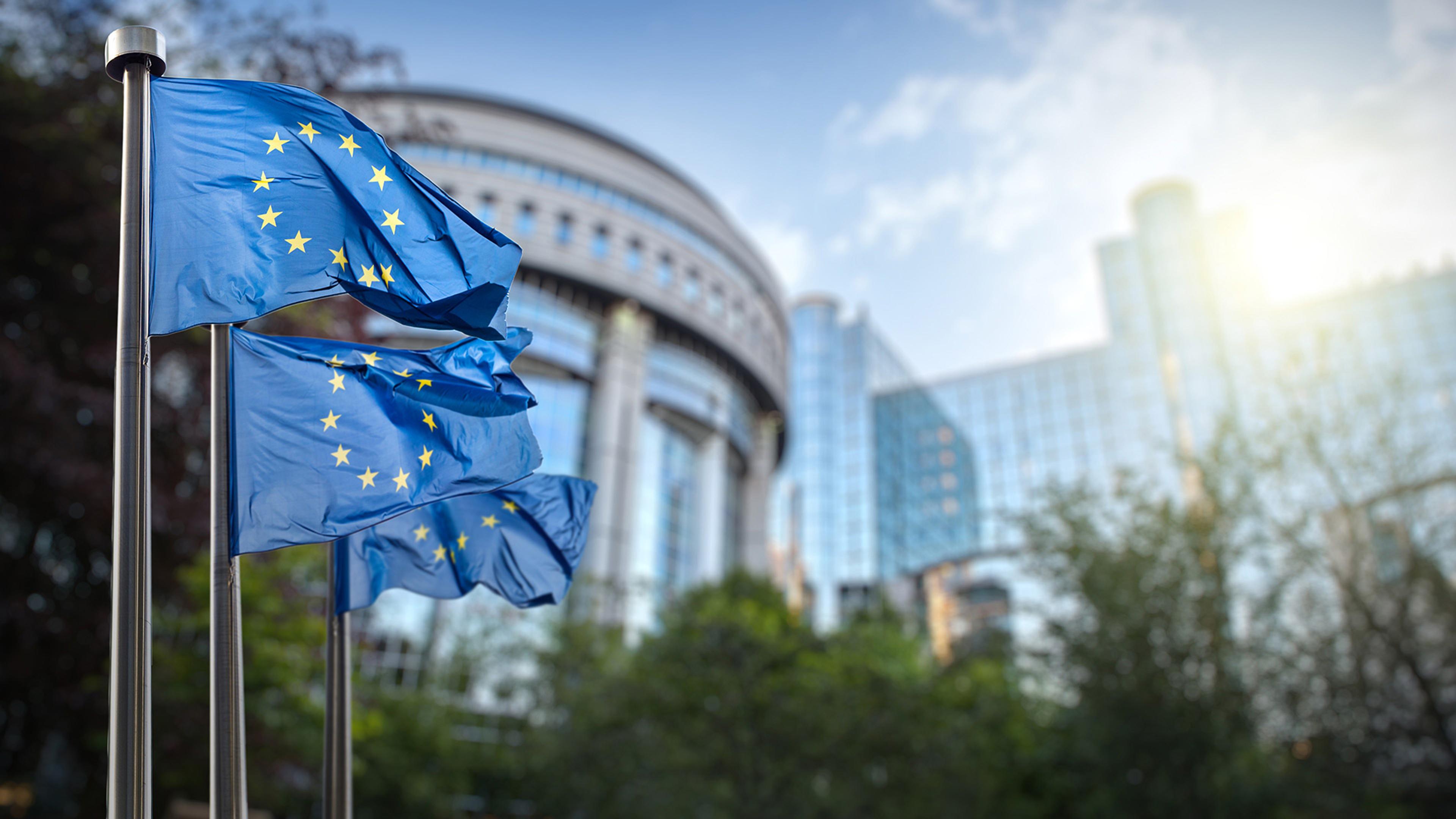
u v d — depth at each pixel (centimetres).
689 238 6906
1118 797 2325
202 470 1717
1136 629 2338
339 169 605
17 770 1630
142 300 526
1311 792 2242
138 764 478
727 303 7069
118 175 1577
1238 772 2347
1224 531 2439
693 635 2470
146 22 1595
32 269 1599
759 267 7656
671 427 6762
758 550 7450
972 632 3478
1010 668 3281
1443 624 2302
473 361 657
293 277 577
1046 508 2680
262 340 608
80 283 1605
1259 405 2667
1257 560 2469
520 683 3291
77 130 1509
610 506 5853
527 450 644
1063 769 2775
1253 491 2477
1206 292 12644
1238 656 2355
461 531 748
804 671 2458
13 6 1530
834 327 12044
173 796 1797
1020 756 3028
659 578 6197
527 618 3656
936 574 11338
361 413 607
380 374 623
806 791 2269
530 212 6172
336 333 1730
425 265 600
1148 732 2259
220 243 571
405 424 615
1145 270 13050
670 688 2398
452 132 1945
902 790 2312
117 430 509
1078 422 12794
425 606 4138
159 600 1661
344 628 692
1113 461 12369
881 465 11294
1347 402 2611
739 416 7350
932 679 3077
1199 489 2553
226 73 1656
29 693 1547
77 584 1614
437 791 2895
